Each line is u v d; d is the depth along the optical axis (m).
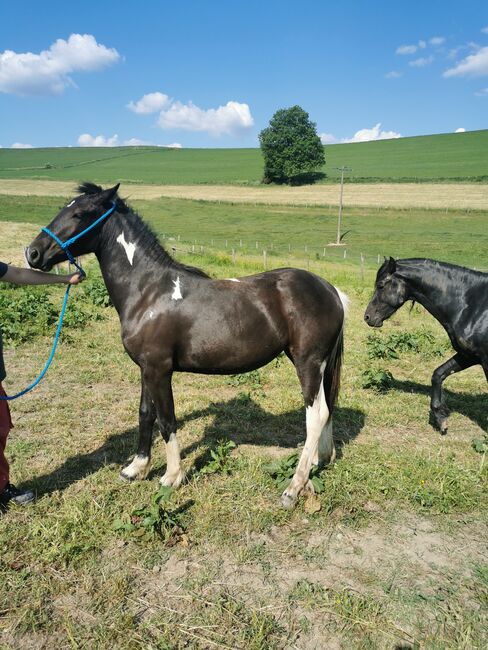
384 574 3.09
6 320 8.76
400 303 5.40
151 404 4.02
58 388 6.21
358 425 5.36
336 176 81.31
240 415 5.48
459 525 3.60
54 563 3.07
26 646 2.53
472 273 4.95
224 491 3.90
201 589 2.92
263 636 2.58
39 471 4.18
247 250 32.66
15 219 42.66
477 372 7.55
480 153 88.06
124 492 3.87
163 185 81.00
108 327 9.20
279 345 3.96
